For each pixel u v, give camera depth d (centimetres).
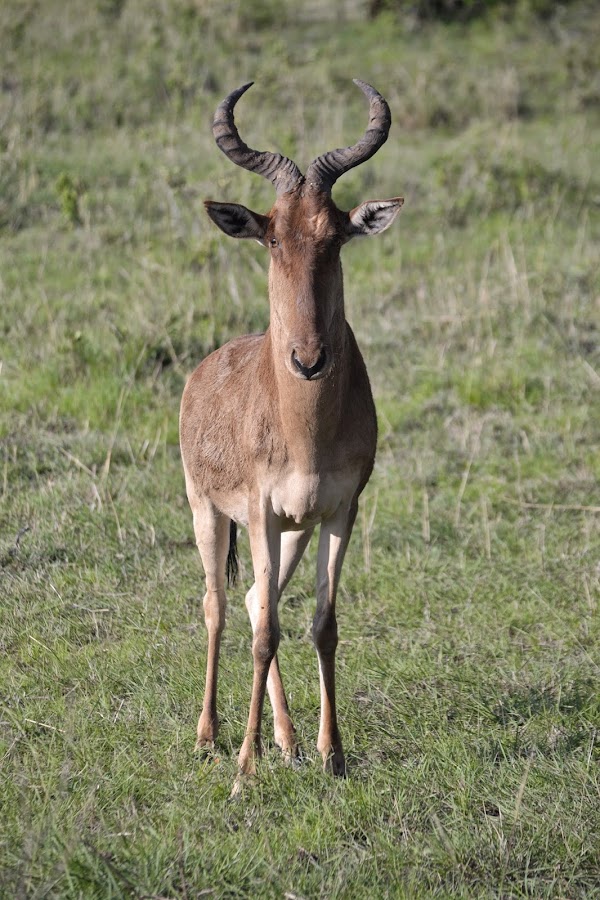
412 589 2083
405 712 1675
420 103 5572
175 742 1588
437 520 2350
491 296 3450
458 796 1445
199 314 3152
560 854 1332
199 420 1698
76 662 1797
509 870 1300
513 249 3950
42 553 2155
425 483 2514
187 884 1218
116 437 2628
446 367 3083
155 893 1196
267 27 6731
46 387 2820
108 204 4166
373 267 3853
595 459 2627
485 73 6122
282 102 5397
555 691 1736
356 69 6053
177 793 1431
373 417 1584
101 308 3250
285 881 1241
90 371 2878
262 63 5894
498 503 2422
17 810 1354
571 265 3750
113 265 3666
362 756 1599
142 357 2903
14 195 4162
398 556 2198
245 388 1600
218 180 3697
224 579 1705
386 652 1862
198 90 5344
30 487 2400
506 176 4531
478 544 2264
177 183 3747
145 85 5488
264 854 1284
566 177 4653
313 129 5016
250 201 3778
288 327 1389
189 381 1809
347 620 1992
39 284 3406
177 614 1969
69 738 1472
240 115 4875
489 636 1928
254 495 1550
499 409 2900
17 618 1933
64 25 6141
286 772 1503
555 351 3159
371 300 3525
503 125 5494
